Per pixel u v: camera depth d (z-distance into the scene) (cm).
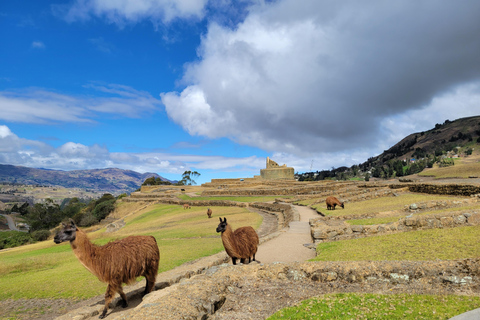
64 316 757
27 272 1689
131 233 3225
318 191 4997
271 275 888
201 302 686
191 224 3284
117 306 823
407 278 768
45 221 8950
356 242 1353
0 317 916
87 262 717
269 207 3822
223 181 9206
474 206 1631
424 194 2722
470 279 711
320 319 608
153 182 12425
